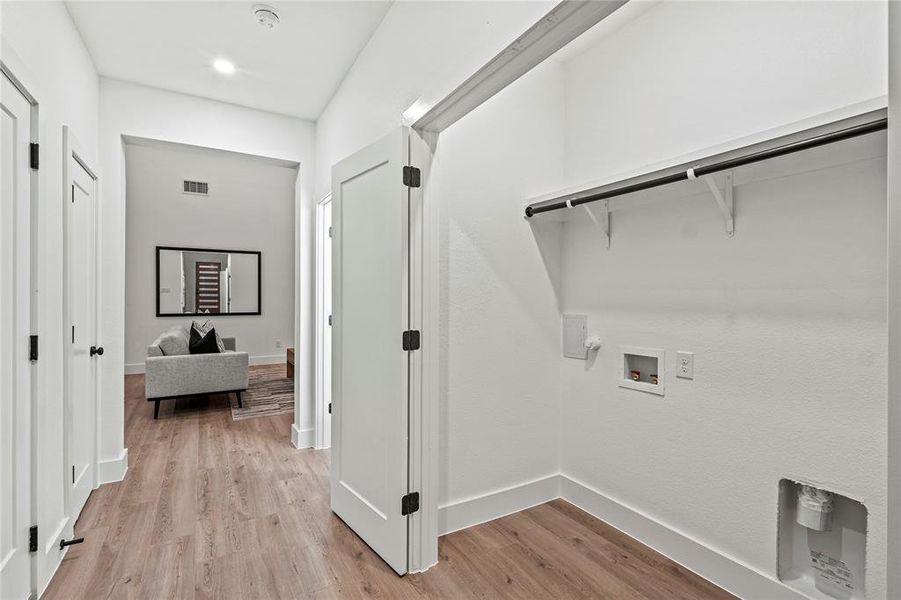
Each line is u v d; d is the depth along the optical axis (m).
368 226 2.18
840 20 1.50
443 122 1.94
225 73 2.93
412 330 1.96
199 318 7.20
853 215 1.48
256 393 5.52
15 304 1.51
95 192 2.72
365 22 2.44
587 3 1.24
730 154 1.58
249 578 1.89
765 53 1.71
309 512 2.49
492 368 2.40
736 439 1.80
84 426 2.47
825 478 1.54
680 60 2.03
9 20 1.51
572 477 2.59
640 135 2.21
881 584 1.43
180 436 3.84
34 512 1.67
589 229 2.49
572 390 2.59
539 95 2.56
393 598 1.77
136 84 3.05
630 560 2.03
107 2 2.20
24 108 1.58
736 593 1.78
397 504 1.93
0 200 1.42
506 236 2.45
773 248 1.69
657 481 2.12
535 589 1.83
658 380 2.11
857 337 1.47
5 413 1.46
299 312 3.65
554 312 2.64
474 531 2.28
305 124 3.65
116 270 2.95
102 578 1.87
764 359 1.71
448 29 1.81
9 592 1.49
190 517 2.41
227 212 7.37
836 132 1.30
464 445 2.31
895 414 0.59
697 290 1.95
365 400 2.19
